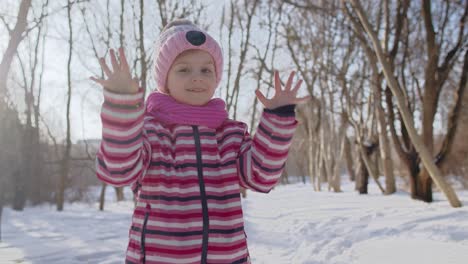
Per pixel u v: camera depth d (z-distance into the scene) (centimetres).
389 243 398
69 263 407
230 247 147
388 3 820
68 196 1623
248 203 1015
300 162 2730
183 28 175
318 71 1314
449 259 323
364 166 1142
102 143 133
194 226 144
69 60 1159
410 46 981
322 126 1402
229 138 164
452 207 585
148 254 142
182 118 157
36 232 644
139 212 150
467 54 727
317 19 1251
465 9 718
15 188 1280
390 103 820
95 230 651
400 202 752
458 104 733
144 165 147
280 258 404
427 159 610
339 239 445
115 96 127
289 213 728
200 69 167
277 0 1259
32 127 1322
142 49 974
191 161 152
